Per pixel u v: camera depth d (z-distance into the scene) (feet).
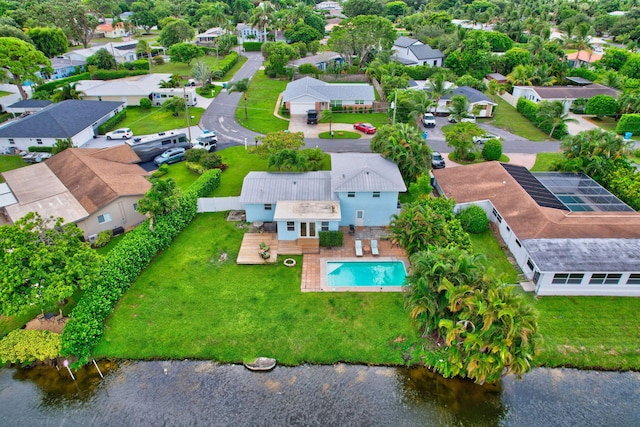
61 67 304.71
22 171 147.54
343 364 88.48
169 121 222.89
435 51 334.24
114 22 470.39
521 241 109.81
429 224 105.29
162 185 120.47
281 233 122.01
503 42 360.48
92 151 158.71
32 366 89.20
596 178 149.07
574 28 336.49
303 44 348.18
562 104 195.42
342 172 132.16
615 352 89.97
